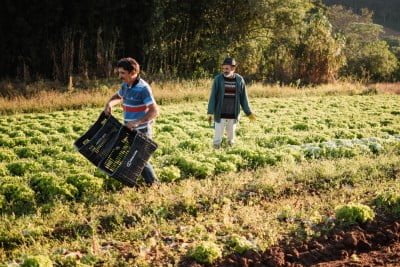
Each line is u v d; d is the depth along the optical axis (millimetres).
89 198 8273
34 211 7871
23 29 26172
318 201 8055
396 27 91750
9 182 8797
